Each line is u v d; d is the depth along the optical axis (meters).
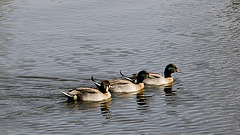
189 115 19.78
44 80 24.50
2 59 27.92
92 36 33.12
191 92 23.20
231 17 38.16
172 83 25.20
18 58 28.17
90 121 19.09
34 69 26.27
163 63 27.66
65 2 43.72
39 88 23.30
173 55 29.05
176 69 25.67
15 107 20.56
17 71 25.81
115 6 42.38
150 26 35.75
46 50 29.88
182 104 21.36
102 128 18.23
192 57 28.64
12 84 23.69
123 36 33.16
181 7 42.03
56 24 36.19
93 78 25.02
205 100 21.81
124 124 18.72
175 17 38.44
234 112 20.08
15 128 18.14
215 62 27.64
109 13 39.75
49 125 18.55
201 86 24.00
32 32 33.91
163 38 32.62
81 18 38.12
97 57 28.56
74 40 32.12
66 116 19.67
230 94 22.52
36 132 17.75
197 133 17.73
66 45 30.98
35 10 40.41
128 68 26.78
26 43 31.27
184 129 18.11
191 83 24.61
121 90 24.03
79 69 26.42
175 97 22.58
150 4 43.28
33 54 29.02
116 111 20.48
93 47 30.56
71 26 35.69
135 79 25.20
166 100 22.14
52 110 20.42
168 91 23.84
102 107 21.14
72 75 25.41
